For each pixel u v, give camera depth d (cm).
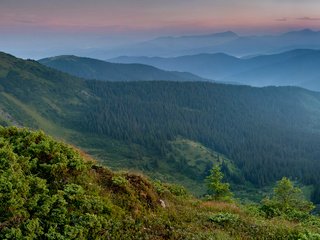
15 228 773
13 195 834
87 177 1163
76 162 1151
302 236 1206
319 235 1218
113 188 1200
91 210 977
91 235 890
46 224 845
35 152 1106
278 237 1240
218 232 1134
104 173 1282
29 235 770
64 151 1191
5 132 1189
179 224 1163
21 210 816
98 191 1110
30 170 1030
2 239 738
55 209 891
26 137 1166
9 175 891
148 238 971
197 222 1225
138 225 1024
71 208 946
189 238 1031
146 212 1152
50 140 1203
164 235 1030
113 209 1040
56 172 1066
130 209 1113
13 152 1061
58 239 809
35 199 877
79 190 1017
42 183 949
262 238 1205
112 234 934
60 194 955
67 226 852
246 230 1264
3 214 802
